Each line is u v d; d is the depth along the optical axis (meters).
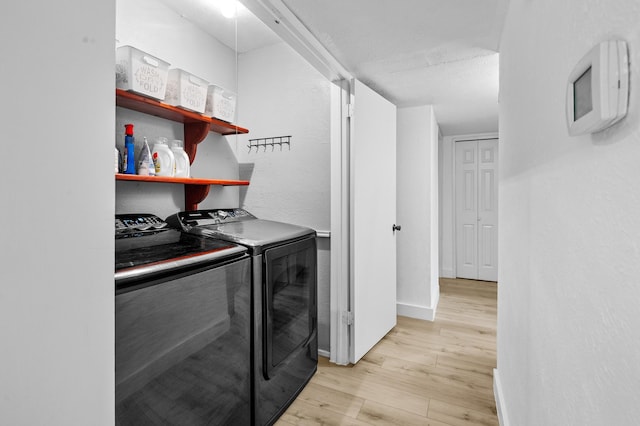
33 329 0.47
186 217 1.83
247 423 1.48
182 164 1.85
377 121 2.44
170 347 1.09
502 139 1.57
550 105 0.73
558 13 0.67
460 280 4.45
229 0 1.88
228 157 2.48
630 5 0.38
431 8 1.44
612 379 0.43
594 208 0.49
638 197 0.37
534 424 0.89
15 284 0.45
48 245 0.48
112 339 0.57
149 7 1.84
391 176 2.68
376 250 2.45
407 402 1.81
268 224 2.04
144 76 1.47
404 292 3.14
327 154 2.30
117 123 1.64
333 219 2.22
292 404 1.80
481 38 1.72
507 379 1.42
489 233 4.39
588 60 0.44
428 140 2.98
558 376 0.67
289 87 2.41
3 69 0.43
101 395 0.55
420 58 1.97
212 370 1.28
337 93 2.17
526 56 1.00
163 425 1.07
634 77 0.37
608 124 0.42
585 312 0.53
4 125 0.43
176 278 1.12
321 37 1.71
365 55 1.93
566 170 0.62
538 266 0.84
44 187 0.47
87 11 0.52
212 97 1.95
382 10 1.46
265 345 1.56
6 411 0.44
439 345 2.50
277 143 2.46
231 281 1.38
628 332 0.39
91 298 0.53
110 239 0.56
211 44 2.29
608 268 0.45
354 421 1.66
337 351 2.23
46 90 0.47
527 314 0.98
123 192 1.73
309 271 2.00
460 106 3.02
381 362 2.24
